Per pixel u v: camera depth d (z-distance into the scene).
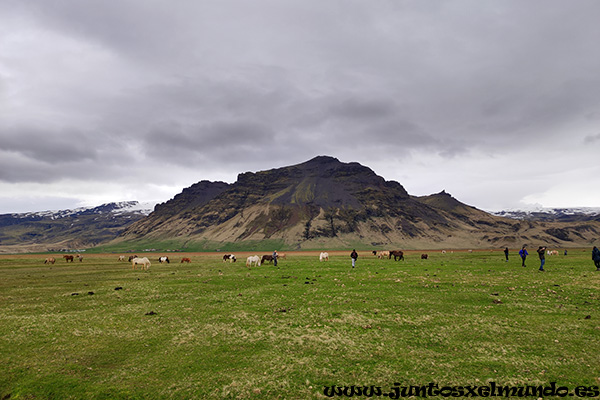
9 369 15.74
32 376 15.12
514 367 15.11
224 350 17.78
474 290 30.89
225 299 30.06
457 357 16.36
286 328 21.03
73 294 33.91
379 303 26.92
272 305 27.17
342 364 15.88
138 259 65.88
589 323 20.31
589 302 25.22
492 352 16.81
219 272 53.12
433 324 21.28
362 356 16.69
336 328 20.86
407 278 39.12
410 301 27.31
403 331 20.16
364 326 21.06
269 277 43.97
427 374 14.70
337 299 28.67
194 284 39.16
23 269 67.62
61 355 17.34
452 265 54.19
